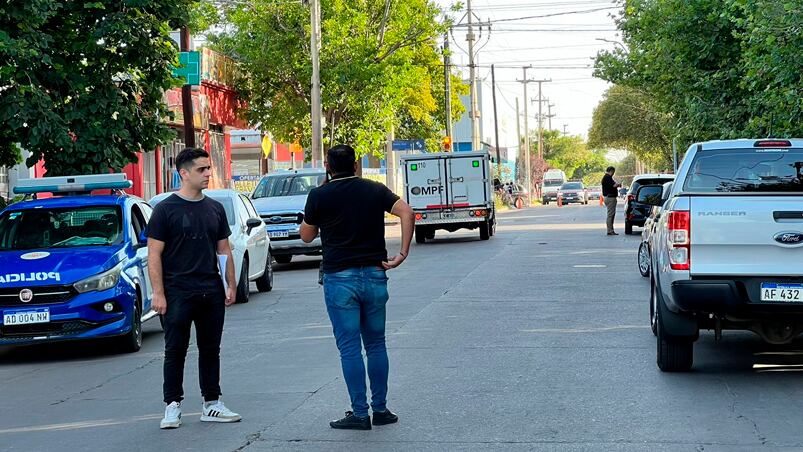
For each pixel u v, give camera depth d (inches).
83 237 574.9
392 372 444.1
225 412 360.8
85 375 484.7
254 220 789.9
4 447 337.1
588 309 642.2
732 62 999.0
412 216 345.7
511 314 626.2
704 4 977.5
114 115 760.3
